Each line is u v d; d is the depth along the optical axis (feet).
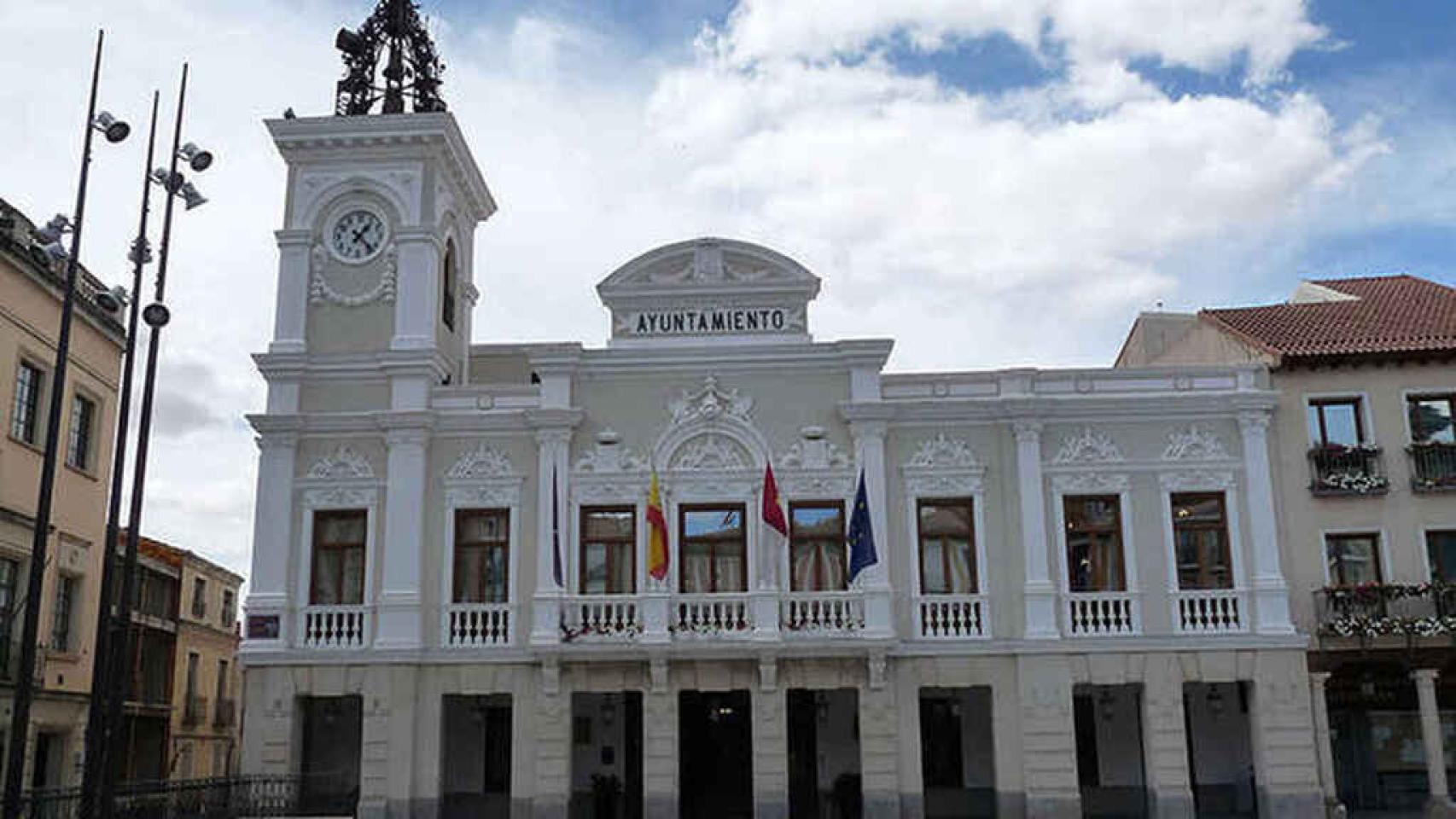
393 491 92.48
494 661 90.07
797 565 91.97
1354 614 89.76
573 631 89.15
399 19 105.09
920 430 93.45
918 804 87.51
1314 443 93.97
